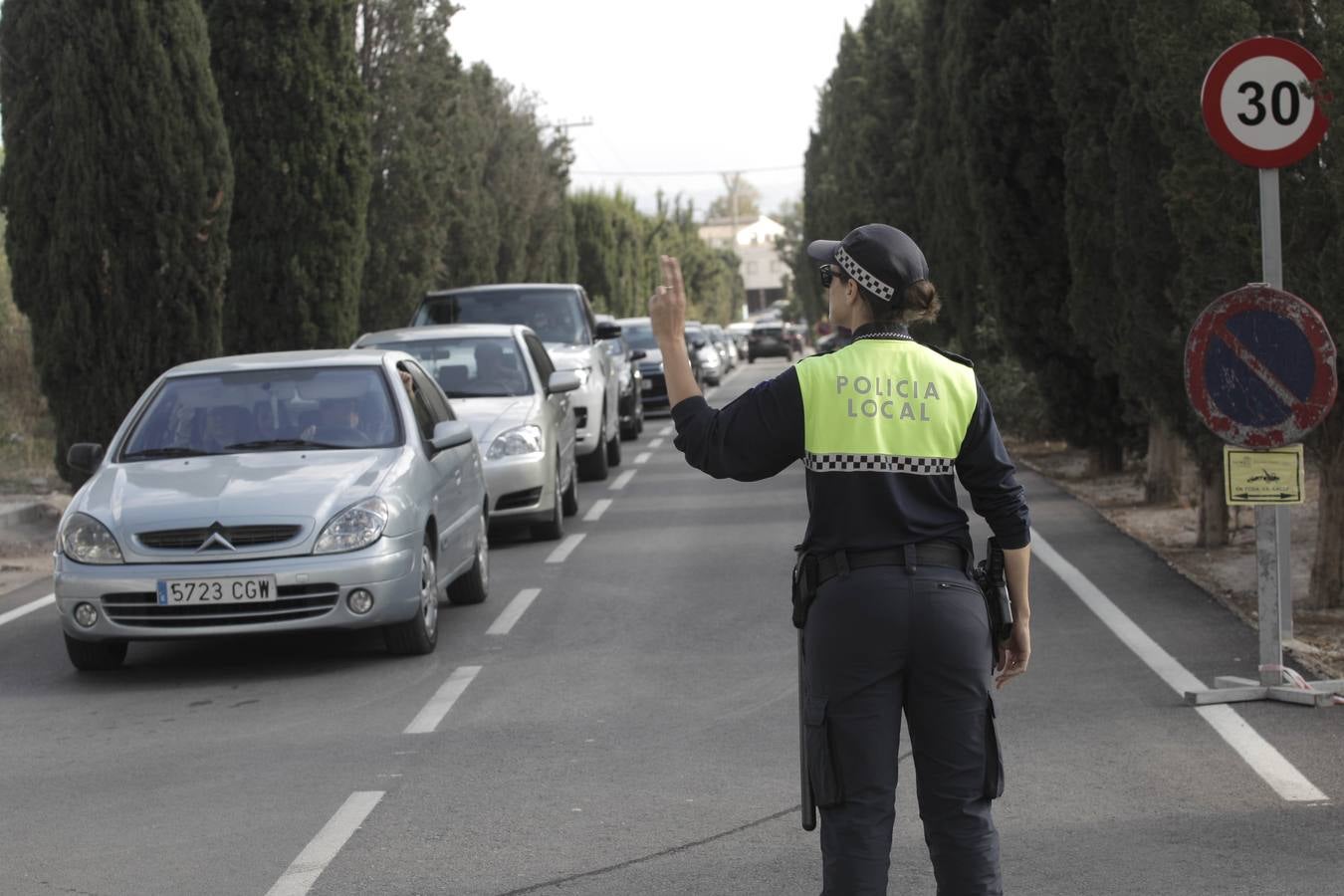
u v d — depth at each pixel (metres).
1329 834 7.08
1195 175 12.22
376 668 11.67
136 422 12.97
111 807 8.25
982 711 5.13
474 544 14.17
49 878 7.12
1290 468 9.62
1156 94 12.62
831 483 5.12
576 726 9.67
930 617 5.04
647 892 6.64
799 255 101.62
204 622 11.31
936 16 33.00
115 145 22.27
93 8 22.16
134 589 11.21
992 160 22.50
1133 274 15.92
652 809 7.85
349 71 28.78
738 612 13.43
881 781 5.05
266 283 28.42
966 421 5.20
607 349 29.23
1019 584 5.34
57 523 22.48
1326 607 12.38
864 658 5.04
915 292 5.26
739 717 9.77
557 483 18.55
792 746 9.03
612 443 28.45
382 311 34.62
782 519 19.77
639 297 107.56
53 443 31.31
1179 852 6.92
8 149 22.56
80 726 10.23
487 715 10.05
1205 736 8.88
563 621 13.32
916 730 5.16
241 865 7.19
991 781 5.15
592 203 96.06
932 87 33.22
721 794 8.08
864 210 43.97
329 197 28.59
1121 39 15.52
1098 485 22.66
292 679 11.44
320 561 11.30
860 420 5.12
